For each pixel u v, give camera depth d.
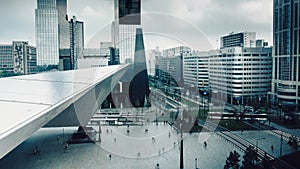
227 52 57.19
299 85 52.56
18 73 84.06
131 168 23.05
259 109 49.66
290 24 53.19
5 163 23.88
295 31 52.50
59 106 12.30
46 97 13.85
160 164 24.03
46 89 17.06
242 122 41.53
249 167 23.27
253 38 83.06
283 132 35.97
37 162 24.20
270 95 59.69
